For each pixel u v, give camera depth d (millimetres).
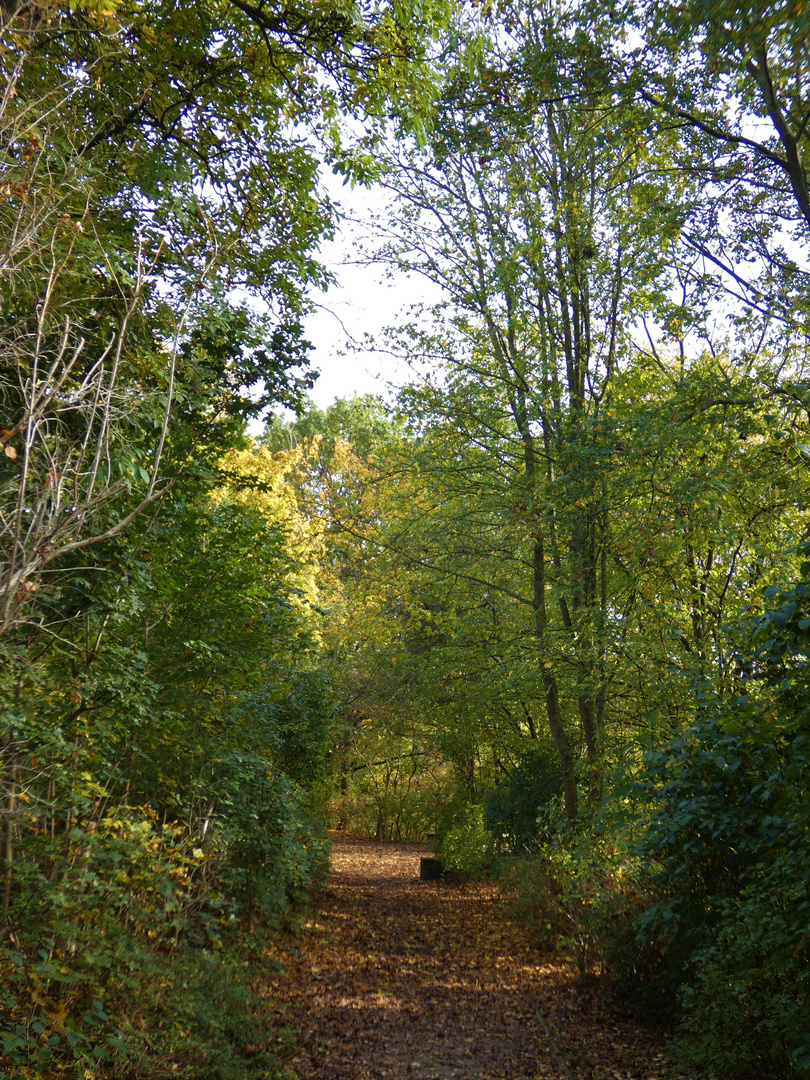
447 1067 6055
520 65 9297
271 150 9289
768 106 7469
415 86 8891
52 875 4766
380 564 13625
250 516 8086
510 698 13805
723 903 5422
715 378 8789
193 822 7594
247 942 8258
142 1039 4742
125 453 5027
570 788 12141
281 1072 5508
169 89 8055
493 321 12469
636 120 8531
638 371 11234
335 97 9055
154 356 6121
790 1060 4641
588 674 10680
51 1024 4055
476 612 13562
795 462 8148
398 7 8148
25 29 4277
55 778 4828
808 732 4238
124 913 5465
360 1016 7262
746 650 4824
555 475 11570
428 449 12422
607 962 7746
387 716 20984
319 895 13570
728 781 5453
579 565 10922
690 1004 5621
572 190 11398
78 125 6094
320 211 9797
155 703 6684
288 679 9758
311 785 14719
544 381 11625
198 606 7172
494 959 9961
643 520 9328
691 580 9805
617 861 7879
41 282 4664
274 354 9406
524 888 12086
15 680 4789
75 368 5457
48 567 4902
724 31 6613
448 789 23297
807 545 4191
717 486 8305
